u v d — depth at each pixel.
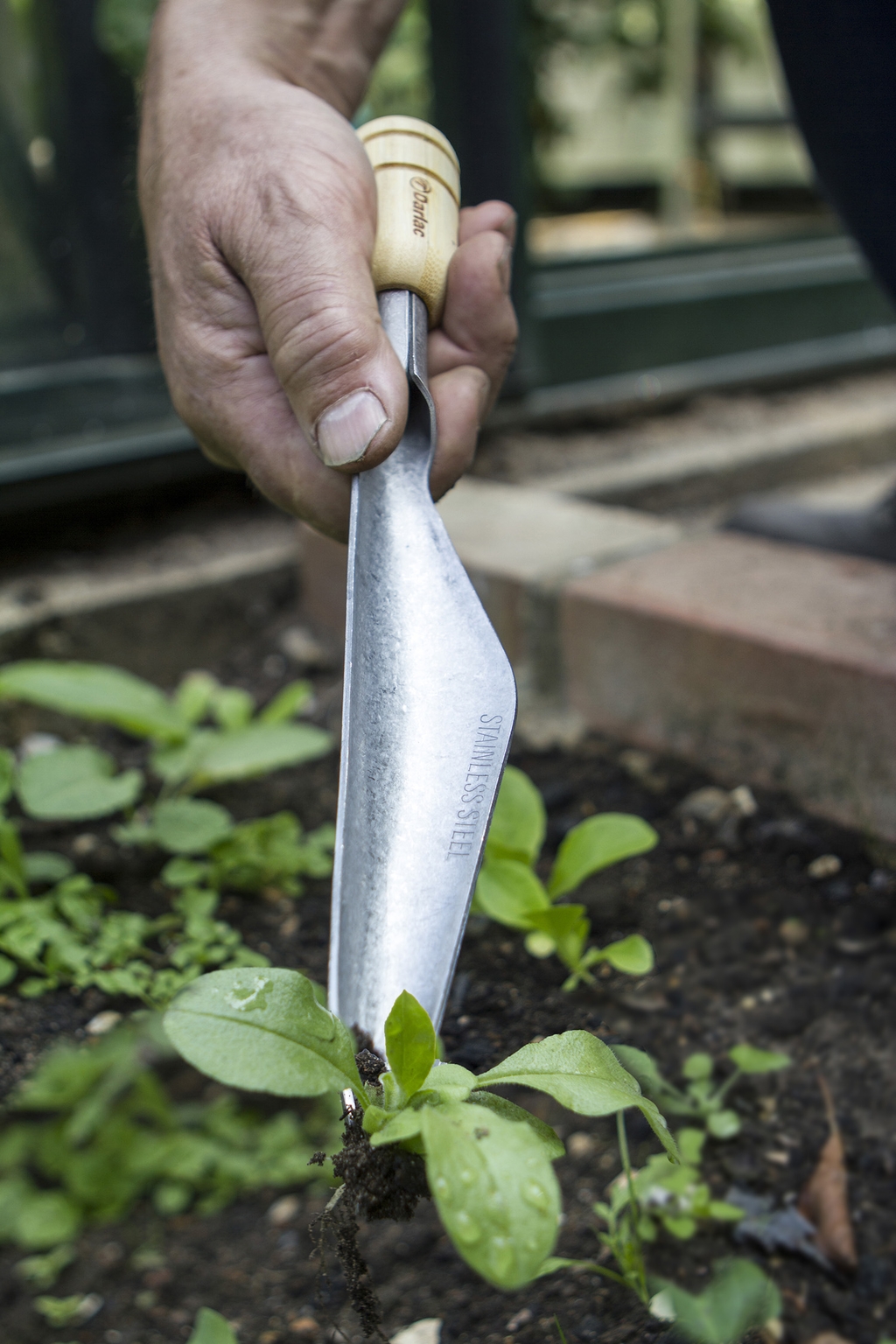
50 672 1.40
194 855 1.35
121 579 1.88
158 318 0.93
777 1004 1.09
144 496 2.09
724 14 3.15
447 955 0.68
